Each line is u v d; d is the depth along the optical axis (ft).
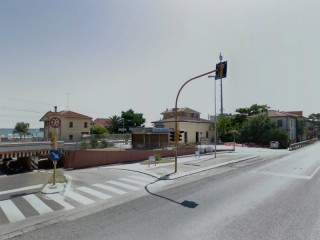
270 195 34.12
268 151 112.47
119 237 20.75
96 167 72.28
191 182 44.32
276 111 177.99
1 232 22.62
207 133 153.38
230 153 103.40
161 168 60.75
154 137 120.88
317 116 274.98
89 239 20.58
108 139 129.29
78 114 183.52
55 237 21.26
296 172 54.49
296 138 181.98
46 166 85.92
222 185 41.06
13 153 74.08
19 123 242.17
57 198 33.96
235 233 21.11
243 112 180.75
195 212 27.02
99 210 28.58
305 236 20.43
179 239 20.08
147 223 23.91
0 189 40.70
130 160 83.35
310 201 30.96
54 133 40.78
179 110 159.02
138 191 37.86
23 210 28.86
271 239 19.89
